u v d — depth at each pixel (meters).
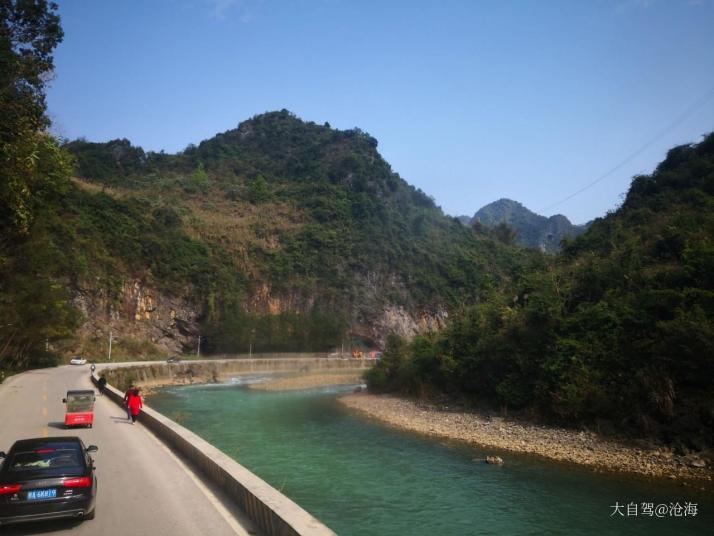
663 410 21.23
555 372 26.17
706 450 19.41
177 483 11.49
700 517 13.92
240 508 9.53
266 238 109.75
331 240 112.88
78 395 19.98
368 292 111.88
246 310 92.69
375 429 28.27
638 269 28.94
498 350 30.89
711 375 20.48
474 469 19.20
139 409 22.17
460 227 152.75
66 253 68.12
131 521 8.86
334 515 14.16
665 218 35.28
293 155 158.50
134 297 78.62
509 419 28.39
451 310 112.75
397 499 15.56
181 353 83.00
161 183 130.75
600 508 14.70
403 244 125.94
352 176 138.75
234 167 151.75
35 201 24.39
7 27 18.39
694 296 22.89
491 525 13.44
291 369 82.50
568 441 22.89
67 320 57.19
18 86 17.88
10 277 35.62
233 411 36.06
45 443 9.16
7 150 17.20
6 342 45.28
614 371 24.20
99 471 12.66
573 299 30.56
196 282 87.12
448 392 37.03
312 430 27.98
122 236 80.94
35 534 8.26
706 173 43.75
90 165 124.12
